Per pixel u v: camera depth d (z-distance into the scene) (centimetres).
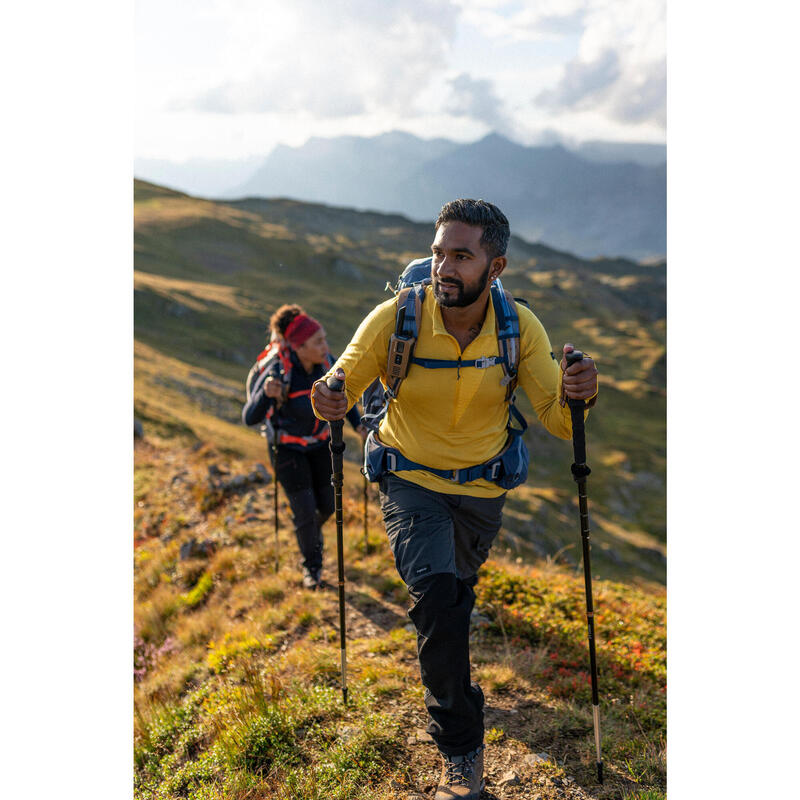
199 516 1045
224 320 11275
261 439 4469
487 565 728
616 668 520
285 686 481
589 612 363
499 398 377
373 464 392
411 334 368
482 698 361
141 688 575
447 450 377
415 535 364
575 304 19738
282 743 409
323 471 719
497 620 597
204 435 3541
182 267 15462
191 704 508
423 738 407
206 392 6341
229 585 758
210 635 649
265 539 866
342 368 381
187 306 11231
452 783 351
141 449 1902
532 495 6581
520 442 397
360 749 392
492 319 370
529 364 383
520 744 407
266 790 374
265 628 606
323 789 366
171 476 1317
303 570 707
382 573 718
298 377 696
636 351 15550
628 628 635
